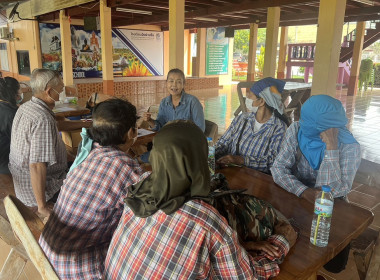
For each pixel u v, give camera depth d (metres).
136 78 14.54
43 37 12.13
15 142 2.20
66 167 2.43
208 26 12.86
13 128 2.21
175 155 0.91
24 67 13.61
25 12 11.95
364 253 1.82
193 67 16.25
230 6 8.08
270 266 1.15
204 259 0.94
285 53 12.92
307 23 10.82
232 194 1.33
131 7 9.27
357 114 8.52
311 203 1.73
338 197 1.84
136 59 14.37
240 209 1.29
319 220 1.34
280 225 1.38
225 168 2.25
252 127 2.42
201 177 0.94
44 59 12.33
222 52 16.45
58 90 2.22
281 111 2.34
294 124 1.99
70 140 4.10
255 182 2.01
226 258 0.96
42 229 1.28
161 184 0.93
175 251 0.93
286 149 1.96
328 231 1.35
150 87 14.16
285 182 1.87
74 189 1.36
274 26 8.06
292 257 1.28
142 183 1.04
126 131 1.46
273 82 2.30
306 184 2.00
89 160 1.39
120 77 14.03
